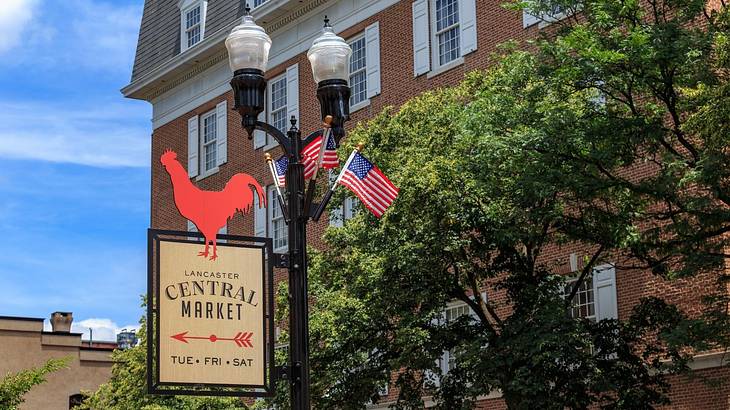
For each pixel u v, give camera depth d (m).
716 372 26.84
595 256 25.14
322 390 26.78
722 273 26.02
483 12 35.22
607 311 29.61
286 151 16.80
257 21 44.47
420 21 37.59
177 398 33.81
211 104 48.38
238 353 16.58
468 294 33.69
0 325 56.19
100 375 58.47
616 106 22.47
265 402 29.12
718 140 19.38
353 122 39.84
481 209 24.72
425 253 24.89
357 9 40.53
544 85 22.44
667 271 23.28
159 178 51.31
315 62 16.77
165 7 52.03
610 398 24.89
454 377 26.31
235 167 46.38
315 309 27.92
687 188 23.78
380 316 26.16
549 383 24.44
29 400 56.31
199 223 17.88
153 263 16.48
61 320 63.72
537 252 25.64
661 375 24.77
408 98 37.69
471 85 27.59
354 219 27.55
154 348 16.78
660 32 20.39
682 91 21.56
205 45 47.25
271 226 44.09
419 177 24.64
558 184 21.59
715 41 20.28
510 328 24.02
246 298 16.77
